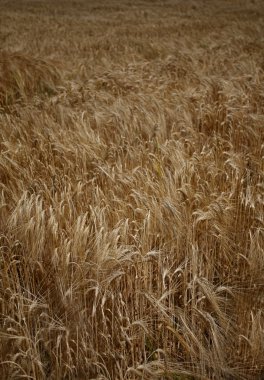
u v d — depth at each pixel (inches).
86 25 719.1
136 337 111.7
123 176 159.8
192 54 400.2
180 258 130.8
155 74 327.3
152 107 246.5
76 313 110.2
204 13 879.1
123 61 404.5
